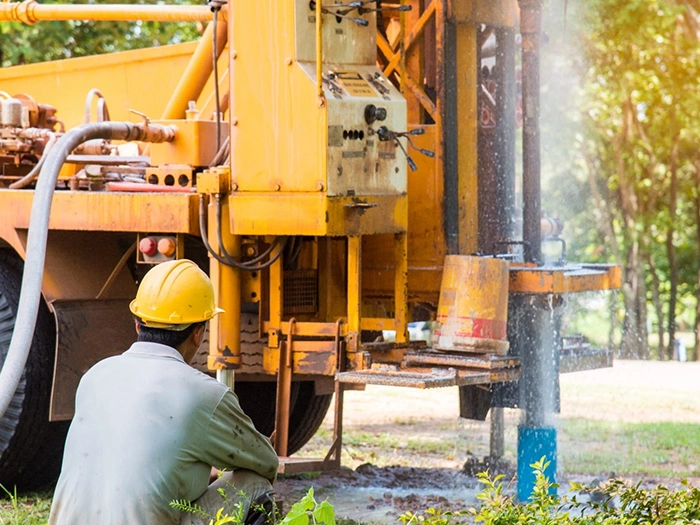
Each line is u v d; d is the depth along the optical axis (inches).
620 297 1041.5
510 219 343.6
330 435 477.1
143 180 345.7
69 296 328.5
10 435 336.5
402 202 304.0
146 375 198.4
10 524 305.4
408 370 295.1
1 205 332.8
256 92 290.5
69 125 446.0
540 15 319.0
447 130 317.1
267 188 289.7
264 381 356.8
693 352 1087.0
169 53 428.1
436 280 316.5
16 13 410.0
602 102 926.4
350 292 297.7
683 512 207.3
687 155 1063.0
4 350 337.4
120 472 190.7
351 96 288.2
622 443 456.1
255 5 289.9
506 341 303.1
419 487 371.2
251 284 309.4
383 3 332.8
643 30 853.2
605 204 1032.2
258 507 204.8
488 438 442.9
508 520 200.7
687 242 1205.7
